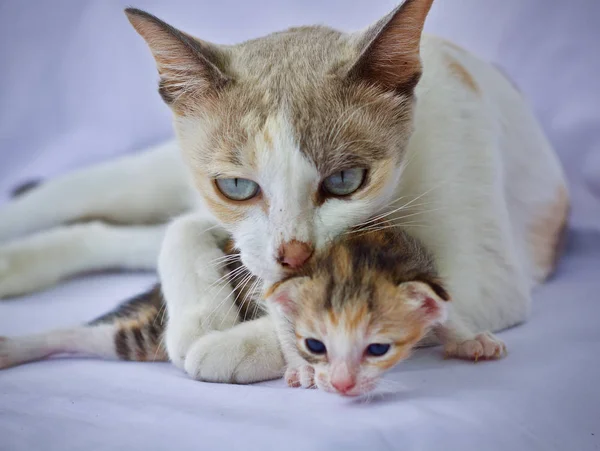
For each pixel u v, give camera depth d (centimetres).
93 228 55
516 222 51
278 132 37
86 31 68
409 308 36
